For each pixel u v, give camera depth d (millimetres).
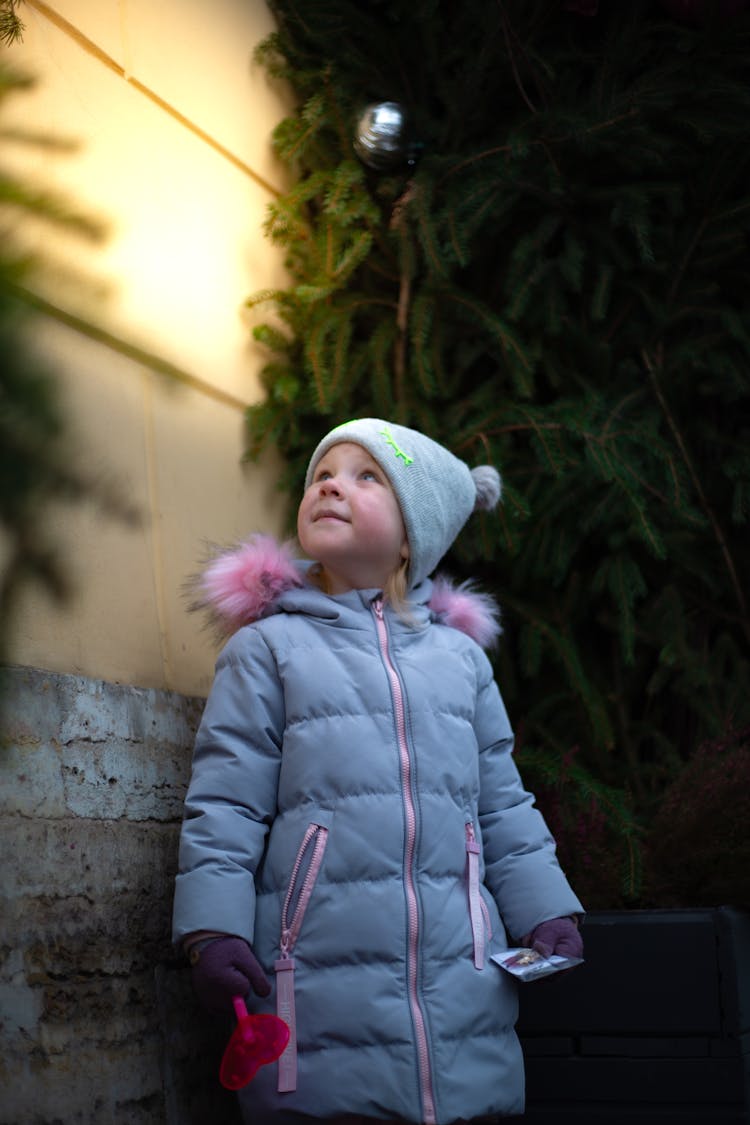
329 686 1839
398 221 2658
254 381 2619
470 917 1796
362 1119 1640
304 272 2750
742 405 2936
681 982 2057
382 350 2719
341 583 2057
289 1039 1646
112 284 716
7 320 640
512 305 2656
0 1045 1506
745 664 2777
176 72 2391
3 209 687
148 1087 1783
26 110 1872
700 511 2783
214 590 1981
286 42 2764
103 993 1723
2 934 1539
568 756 2475
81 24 2076
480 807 2021
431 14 2695
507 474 2730
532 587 2832
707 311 2775
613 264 2809
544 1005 2092
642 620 2822
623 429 2658
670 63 2559
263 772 1810
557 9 2783
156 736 1972
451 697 1928
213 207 2494
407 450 2074
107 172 2113
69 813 1703
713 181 2766
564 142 2604
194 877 1675
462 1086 1668
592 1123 2045
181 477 2268
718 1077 2025
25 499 658
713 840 2258
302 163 2818
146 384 762
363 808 1754
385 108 2658
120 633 1998
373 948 1677
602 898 2287
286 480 2662
